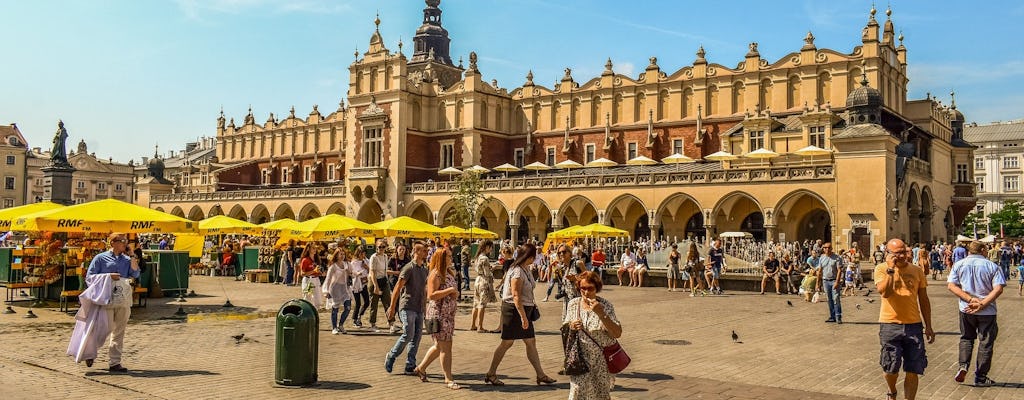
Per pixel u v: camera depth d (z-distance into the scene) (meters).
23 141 123.06
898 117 60.00
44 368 14.19
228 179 98.94
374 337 19.19
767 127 60.59
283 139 100.06
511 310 13.03
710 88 68.50
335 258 19.83
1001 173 117.88
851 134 50.81
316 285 24.67
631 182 61.25
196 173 105.88
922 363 11.09
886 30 63.59
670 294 33.41
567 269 19.70
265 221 91.12
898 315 11.20
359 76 80.56
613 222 67.69
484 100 78.19
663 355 16.23
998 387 13.20
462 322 22.11
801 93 63.31
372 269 20.42
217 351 16.39
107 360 15.12
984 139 119.62
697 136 67.44
